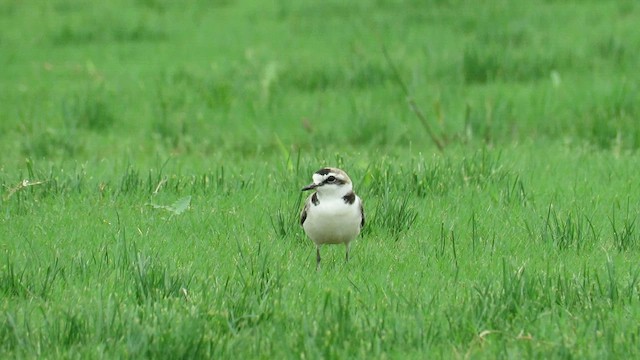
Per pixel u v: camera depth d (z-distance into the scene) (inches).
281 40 1021.8
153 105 792.9
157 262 409.4
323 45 989.8
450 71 865.5
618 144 652.7
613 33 961.5
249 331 346.3
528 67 857.5
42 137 694.5
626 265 420.8
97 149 693.9
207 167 610.2
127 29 1080.2
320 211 421.1
